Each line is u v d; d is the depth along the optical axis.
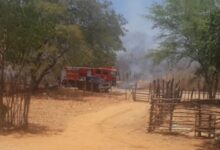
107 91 53.22
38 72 43.94
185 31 36.59
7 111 22.17
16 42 22.34
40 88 49.12
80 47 45.88
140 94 44.25
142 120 27.09
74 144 19.20
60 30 41.38
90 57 47.12
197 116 22.75
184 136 22.22
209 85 37.78
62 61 46.41
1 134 20.55
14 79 22.33
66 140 20.11
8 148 17.70
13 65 23.19
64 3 46.59
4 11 22.20
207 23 21.91
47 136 20.89
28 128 22.55
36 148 17.95
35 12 23.03
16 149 17.58
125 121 27.25
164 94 29.62
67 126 24.56
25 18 22.41
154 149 19.06
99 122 26.72
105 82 52.97
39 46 24.20
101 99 42.03
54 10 39.59
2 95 22.23
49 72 47.38
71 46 45.16
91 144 19.41
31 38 22.48
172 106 23.84
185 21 36.47
